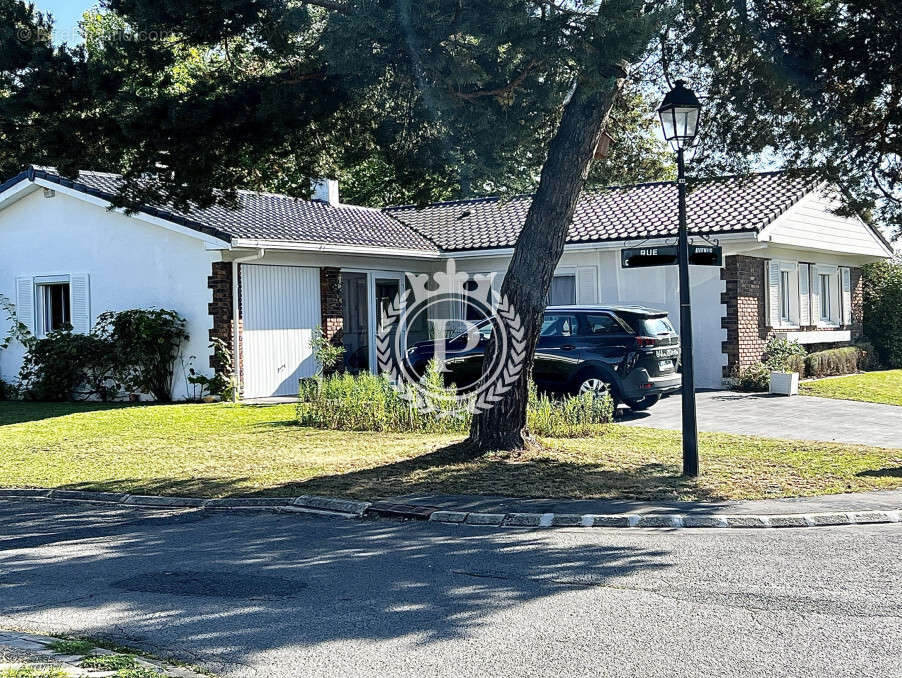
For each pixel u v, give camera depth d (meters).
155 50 11.05
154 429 15.38
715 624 5.75
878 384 20.97
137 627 5.84
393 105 12.09
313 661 5.20
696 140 13.30
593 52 9.67
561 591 6.55
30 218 22.20
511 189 12.08
